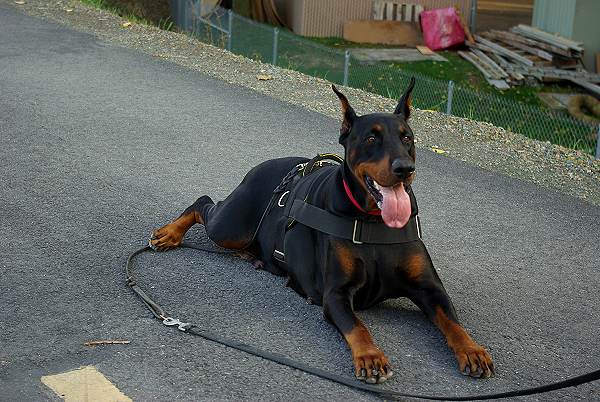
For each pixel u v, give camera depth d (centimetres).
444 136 1078
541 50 2269
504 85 2155
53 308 567
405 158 508
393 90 1573
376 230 538
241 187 641
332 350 531
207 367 505
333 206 548
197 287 608
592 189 927
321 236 555
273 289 610
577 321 598
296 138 989
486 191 878
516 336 569
